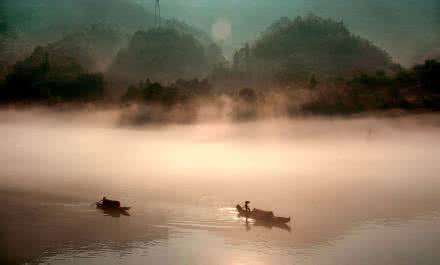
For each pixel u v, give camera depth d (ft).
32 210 166.91
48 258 122.62
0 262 117.50
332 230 146.72
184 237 139.13
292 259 122.31
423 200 190.19
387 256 124.16
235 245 133.08
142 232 144.25
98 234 140.26
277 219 154.30
